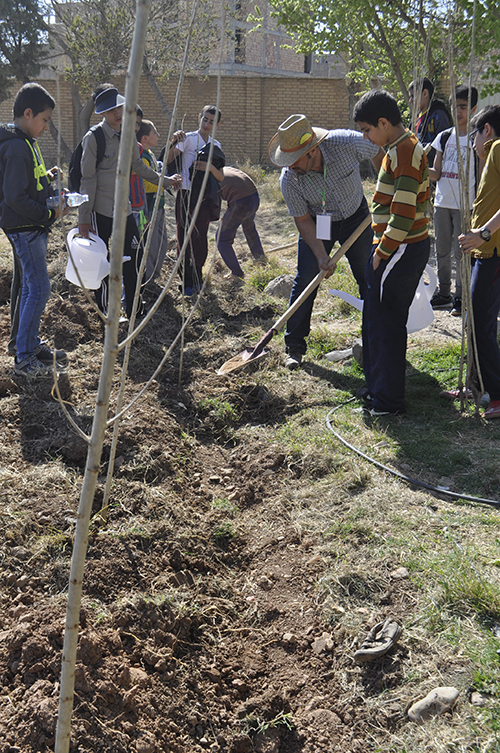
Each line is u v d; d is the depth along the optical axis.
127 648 2.29
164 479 3.29
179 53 13.77
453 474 3.16
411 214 3.27
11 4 15.03
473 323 3.54
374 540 2.74
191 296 5.93
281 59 26.19
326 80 17.19
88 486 1.36
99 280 4.27
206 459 3.63
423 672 2.13
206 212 5.82
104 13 13.41
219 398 4.13
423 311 4.06
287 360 4.59
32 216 3.78
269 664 2.38
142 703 2.10
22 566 2.53
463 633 2.22
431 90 6.14
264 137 17.81
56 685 2.02
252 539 2.99
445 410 3.80
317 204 4.15
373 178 13.22
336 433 3.62
